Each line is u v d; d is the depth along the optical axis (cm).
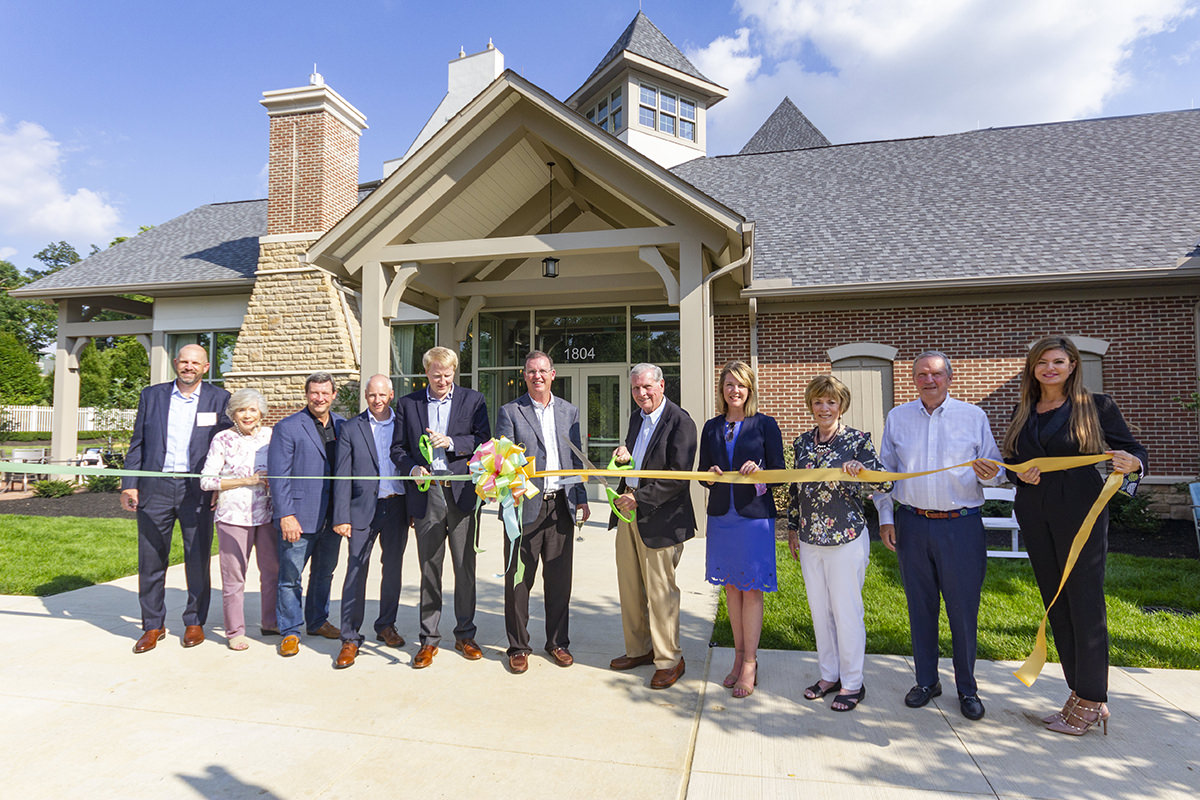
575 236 834
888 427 349
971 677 320
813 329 1059
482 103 812
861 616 336
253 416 431
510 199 1038
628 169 816
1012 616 475
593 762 279
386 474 430
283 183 1282
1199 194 1042
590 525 914
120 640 438
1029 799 250
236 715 325
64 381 1422
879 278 990
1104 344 949
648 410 375
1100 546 296
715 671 385
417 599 549
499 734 305
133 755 286
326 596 457
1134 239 965
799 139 2109
